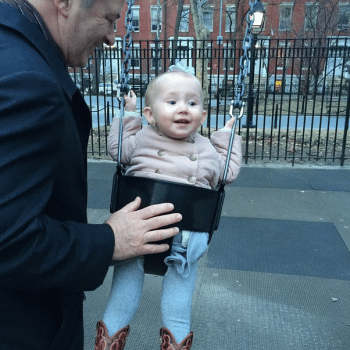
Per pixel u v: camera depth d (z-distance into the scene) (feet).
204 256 13.19
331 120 49.37
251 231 15.26
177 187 4.42
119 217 3.79
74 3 3.56
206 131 36.55
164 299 5.07
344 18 82.74
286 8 92.53
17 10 3.32
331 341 9.09
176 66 5.68
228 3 98.84
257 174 23.50
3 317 3.32
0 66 2.86
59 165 3.43
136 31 107.04
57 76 3.42
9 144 2.74
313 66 60.80
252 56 32.83
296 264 12.69
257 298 10.81
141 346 8.87
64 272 3.12
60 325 3.78
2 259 2.81
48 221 3.16
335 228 15.51
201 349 8.83
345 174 23.59
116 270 5.22
